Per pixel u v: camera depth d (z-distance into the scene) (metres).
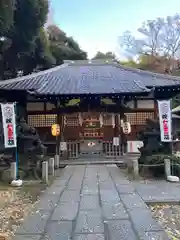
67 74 17.95
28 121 16.08
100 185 8.93
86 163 14.20
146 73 17.44
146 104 15.99
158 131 11.27
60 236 4.57
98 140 17.70
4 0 13.02
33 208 6.34
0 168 10.28
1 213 6.00
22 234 4.71
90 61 20.34
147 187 8.50
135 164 10.16
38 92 13.93
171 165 10.20
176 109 25.36
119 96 14.16
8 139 10.05
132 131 15.92
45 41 24.56
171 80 15.91
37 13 19.73
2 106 10.08
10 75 24.86
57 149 15.30
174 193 7.61
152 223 5.16
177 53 41.06
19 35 20.39
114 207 6.27
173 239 4.45
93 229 4.86
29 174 10.26
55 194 7.73
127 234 4.59
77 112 15.52
